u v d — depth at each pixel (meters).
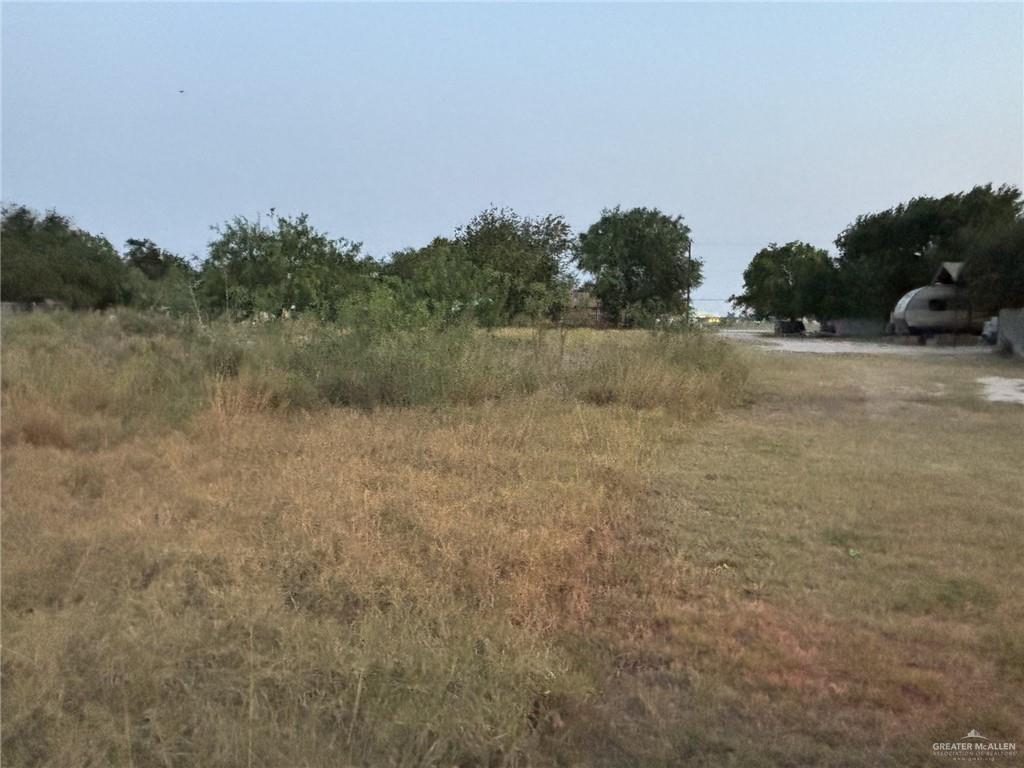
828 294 47.84
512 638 3.65
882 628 4.03
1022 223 29.84
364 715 3.12
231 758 2.86
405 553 4.73
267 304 13.82
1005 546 5.27
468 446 7.58
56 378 8.83
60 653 3.49
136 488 6.08
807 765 2.96
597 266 45.34
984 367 20.06
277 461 6.85
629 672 3.62
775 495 6.48
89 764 2.88
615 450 7.71
